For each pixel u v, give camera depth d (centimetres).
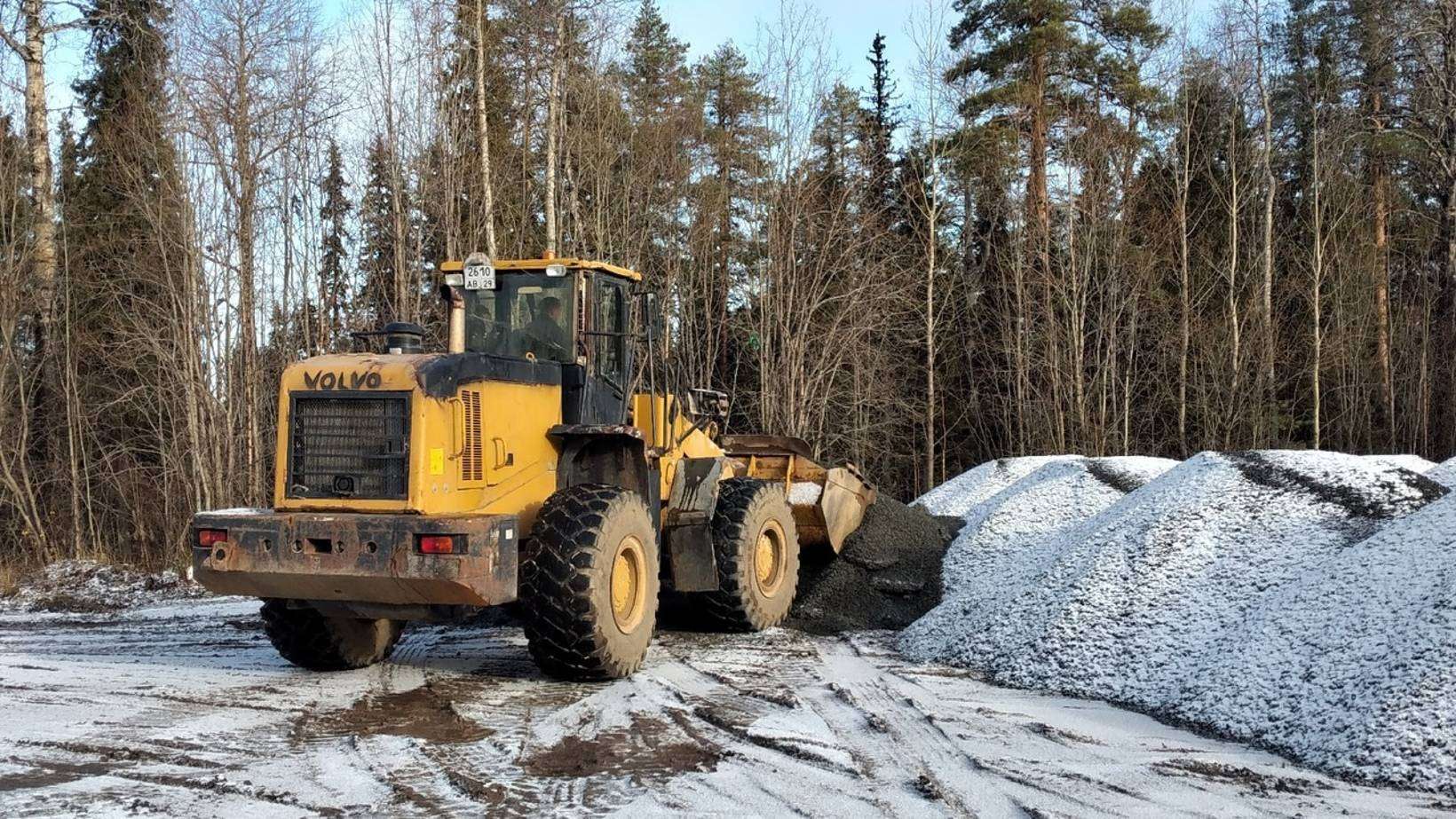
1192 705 645
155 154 1933
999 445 3058
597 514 726
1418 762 507
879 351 2725
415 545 666
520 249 2097
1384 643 594
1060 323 2806
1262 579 754
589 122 2283
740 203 2862
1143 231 2875
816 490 1097
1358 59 2744
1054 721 638
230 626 1063
